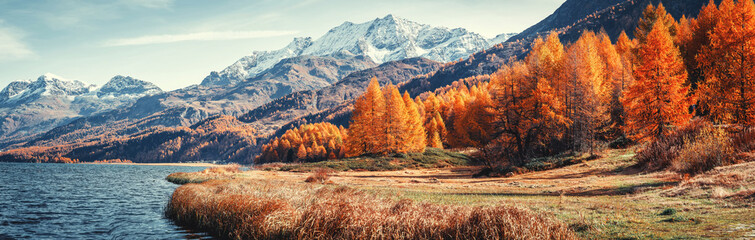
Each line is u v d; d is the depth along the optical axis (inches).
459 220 362.3
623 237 332.2
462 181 1323.8
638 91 1453.0
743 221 345.7
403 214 400.5
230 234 520.1
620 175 1098.7
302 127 6889.8
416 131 2674.7
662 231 341.4
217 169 2138.3
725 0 2012.8
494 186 1087.0
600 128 1971.0
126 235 562.9
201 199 674.8
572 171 1325.0
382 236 371.2
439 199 694.5
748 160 796.6
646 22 2815.0
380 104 2694.4
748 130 964.0
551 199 676.7
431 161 2331.4
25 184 1748.3
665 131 1362.0
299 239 418.9
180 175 2124.8
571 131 1972.2
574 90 1845.5
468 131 2947.8
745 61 1358.3
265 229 464.8
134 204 964.6
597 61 2171.5
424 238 351.9
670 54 1422.2
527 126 1951.3
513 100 2053.4
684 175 805.2
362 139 2822.3
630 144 1656.0
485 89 3415.4
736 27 1416.1
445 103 4323.3
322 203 472.7
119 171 3912.4
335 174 1845.5
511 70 2166.6
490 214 349.4
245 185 896.3
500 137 2101.4
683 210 443.8
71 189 1457.9
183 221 663.8
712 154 853.2
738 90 1343.5
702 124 1098.7
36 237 561.9
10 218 731.4
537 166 1537.9
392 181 1355.8
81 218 729.0
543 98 1926.7
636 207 501.7
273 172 2073.1
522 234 316.8
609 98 2066.9
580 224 396.8
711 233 311.6
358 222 401.4
